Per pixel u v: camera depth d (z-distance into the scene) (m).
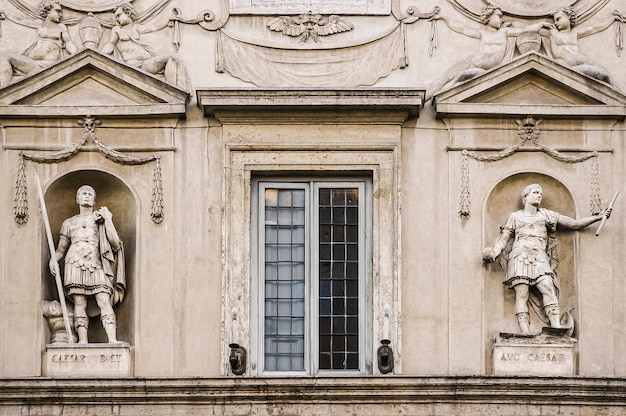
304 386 33.25
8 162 34.44
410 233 34.34
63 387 33.25
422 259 34.28
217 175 34.53
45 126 34.53
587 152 34.59
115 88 34.66
